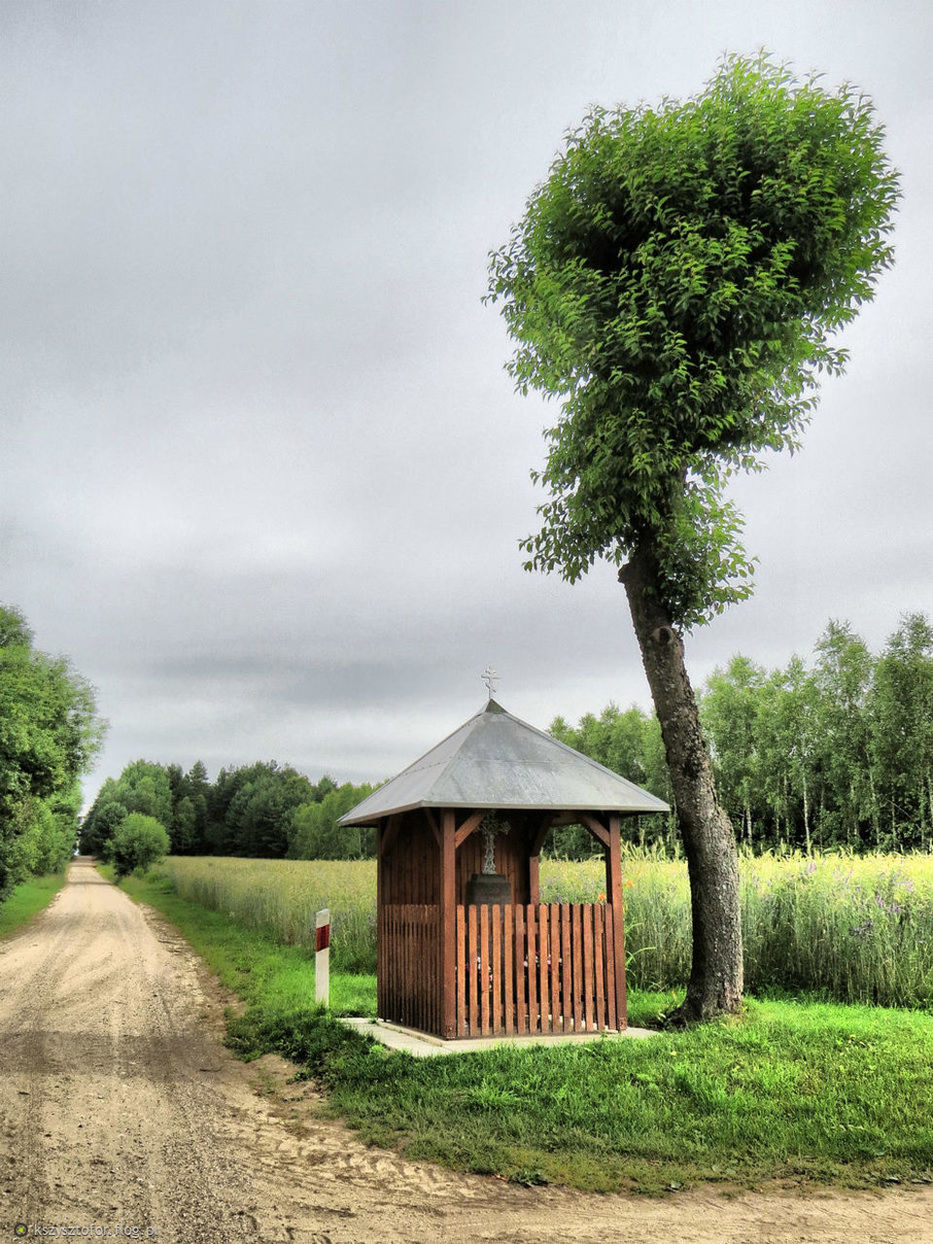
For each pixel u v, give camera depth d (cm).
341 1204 575
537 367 1312
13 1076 915
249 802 14338
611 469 1155
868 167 1158
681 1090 809
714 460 1296
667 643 1193
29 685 3575
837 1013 1182
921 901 1381
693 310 1134
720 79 1215
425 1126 733
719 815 1154
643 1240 524
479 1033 1053
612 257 1259
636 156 1171
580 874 1778
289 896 2553
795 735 5828
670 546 1188
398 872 1309
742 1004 1117
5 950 2328
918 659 4966
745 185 1192
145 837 7369
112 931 2930
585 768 1185
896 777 5016
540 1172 632
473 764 1126
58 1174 618
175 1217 545
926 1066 865
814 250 1166
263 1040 1149
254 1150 688
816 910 1408
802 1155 670
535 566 1307
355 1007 1321
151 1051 1090
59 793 4238
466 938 1072
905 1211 574
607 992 1116
